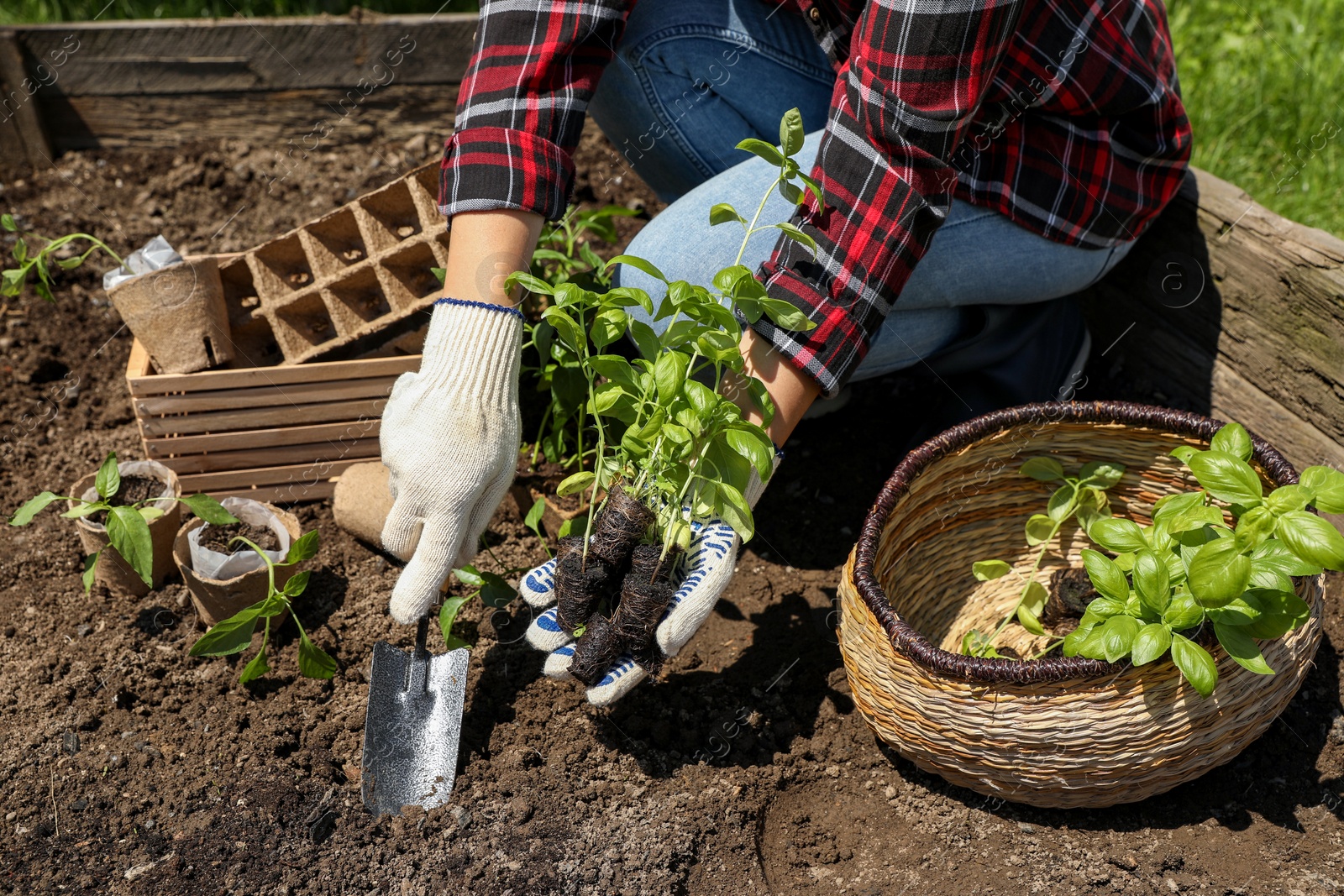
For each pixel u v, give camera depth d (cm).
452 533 158
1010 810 171
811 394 166
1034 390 219
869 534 168
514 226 160
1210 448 180
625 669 159
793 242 164
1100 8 176
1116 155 190
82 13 323
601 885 158
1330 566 136
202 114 303
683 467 158
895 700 159
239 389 200
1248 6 321
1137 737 149
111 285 192
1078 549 209
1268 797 171
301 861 161
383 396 207
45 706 181
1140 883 159
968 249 189
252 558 188
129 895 156
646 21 208
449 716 175
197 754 175
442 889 157
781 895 161
